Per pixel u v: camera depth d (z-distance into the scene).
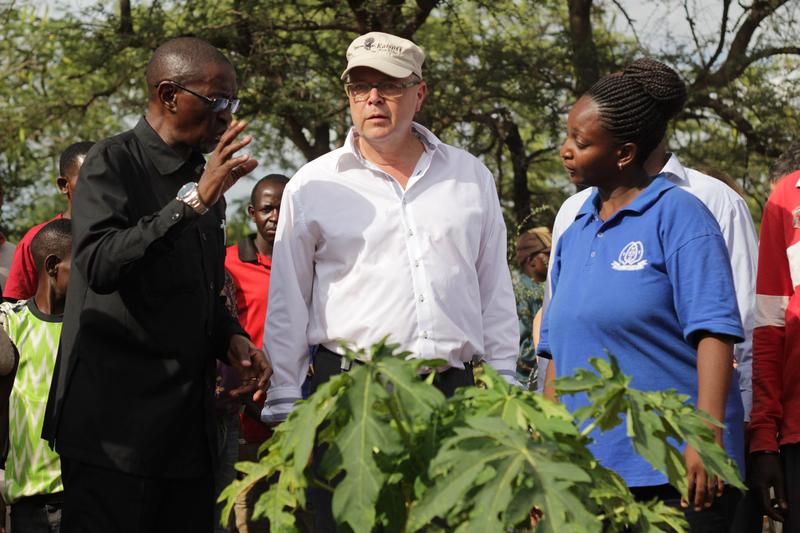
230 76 3.75
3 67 15.08
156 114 3.73
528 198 15.25
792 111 14.44
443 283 3.82
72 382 3.57
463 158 4.05
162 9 14.54
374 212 3.84
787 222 4.18
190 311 3.66
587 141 3.49
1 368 4.11
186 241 3.67
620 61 14.49
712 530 3.39
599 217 3.60
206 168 3.37
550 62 14.33
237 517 6.06
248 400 5.70
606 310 3.41
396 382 2.27
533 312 6.65
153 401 3.57
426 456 2.28
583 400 3.44
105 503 3.53
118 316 3.55
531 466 2.12
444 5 14.55
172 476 3.61
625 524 2.39
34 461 4.40
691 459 3.21
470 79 14.08
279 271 3.93
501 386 2.39
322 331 3.85
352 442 2.22
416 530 2.17
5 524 4.55
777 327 4.16
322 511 3.55
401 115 3.86
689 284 3.34
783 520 4.13
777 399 4.13
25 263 5.86
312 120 13.83
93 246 3.42
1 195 6.34
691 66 14.60
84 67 14.70
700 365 3.31
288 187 3.95
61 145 15.88
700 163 14.88
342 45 14.63
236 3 14.03
